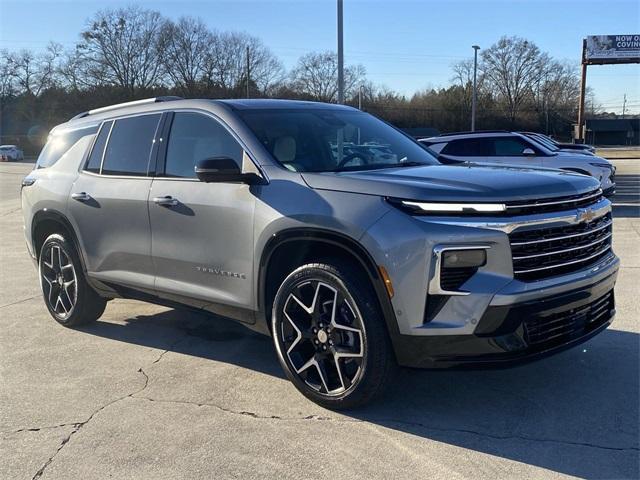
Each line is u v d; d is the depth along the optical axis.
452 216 3.31
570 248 3.53
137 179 4.81
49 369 4.64
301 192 3.78
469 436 3.45
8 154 62.94
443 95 86.62
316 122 4.62
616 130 95.38
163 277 4.67
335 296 3.64
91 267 5.27
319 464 3.19
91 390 4.23
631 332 5.08
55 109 80.56
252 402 3.97
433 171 3.91
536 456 3.22
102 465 3.24
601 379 4.17
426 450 3.31
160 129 4.79
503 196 3.31
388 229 3.38
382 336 3.50
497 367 3.30
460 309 3.27
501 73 88.62
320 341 3.77
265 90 79.44
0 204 18.81
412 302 3.34
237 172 3.96
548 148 13.63
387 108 83.38
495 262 3.28
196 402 3.99
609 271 3.83
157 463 3.25
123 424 3.70
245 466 3.20
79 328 5.69
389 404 3.87
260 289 4.01
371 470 3.12
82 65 80.00
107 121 5.34
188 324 5.79
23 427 3.69
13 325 5.82
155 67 80.00
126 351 5.04
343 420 3.68
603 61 54.56
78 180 5.34
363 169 4.13
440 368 3.40
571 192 3.57
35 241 5.90
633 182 21.77
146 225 4.69
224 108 4.46
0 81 85.88
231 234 4.11
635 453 3.23
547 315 3.36
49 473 3.18
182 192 4.42
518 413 3.71
